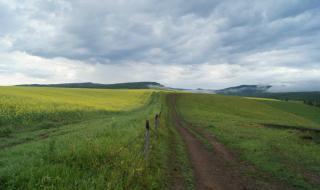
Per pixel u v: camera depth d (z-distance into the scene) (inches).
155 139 690.8
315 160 607.5
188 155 592.7
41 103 1409.9
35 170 301.3
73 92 3294.8
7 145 627.8
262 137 979.3
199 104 3097.9
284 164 550.0
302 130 1365.7
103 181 310.0
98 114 1435.8
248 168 517.3
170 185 382.0
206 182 415.2
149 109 1973.4
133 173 357.4
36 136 744.3
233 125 1439.5
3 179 280.2
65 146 426.9
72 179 299.6
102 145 438.6
